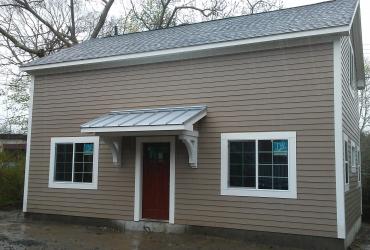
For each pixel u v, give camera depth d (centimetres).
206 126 1026
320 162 880
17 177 1598
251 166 965
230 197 976
